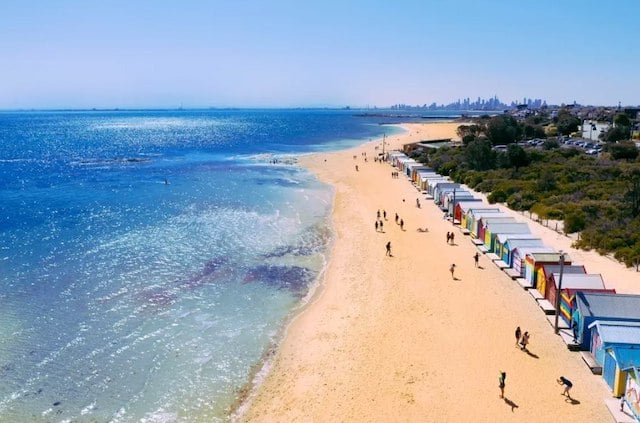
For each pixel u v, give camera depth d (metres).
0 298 30.31
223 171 87.56
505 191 55.25
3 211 54.09
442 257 36.94
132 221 49.38
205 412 19.94
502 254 35.41
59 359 23.77
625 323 21.72
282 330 26.70
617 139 97.19
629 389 18.52
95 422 19.36
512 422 18.39
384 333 25.38
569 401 19.50
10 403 20.38
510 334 24.97
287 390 21.14
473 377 21.33
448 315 27.17
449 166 75.12
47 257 38.00
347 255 38.31
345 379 21.58
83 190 68.25
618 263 33.66
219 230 45.91
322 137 172.00
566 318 25.42
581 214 42.59
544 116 189.88
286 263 37.03
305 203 58.06
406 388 20.69
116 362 23.58
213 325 27.30
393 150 114.88
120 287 32.28
